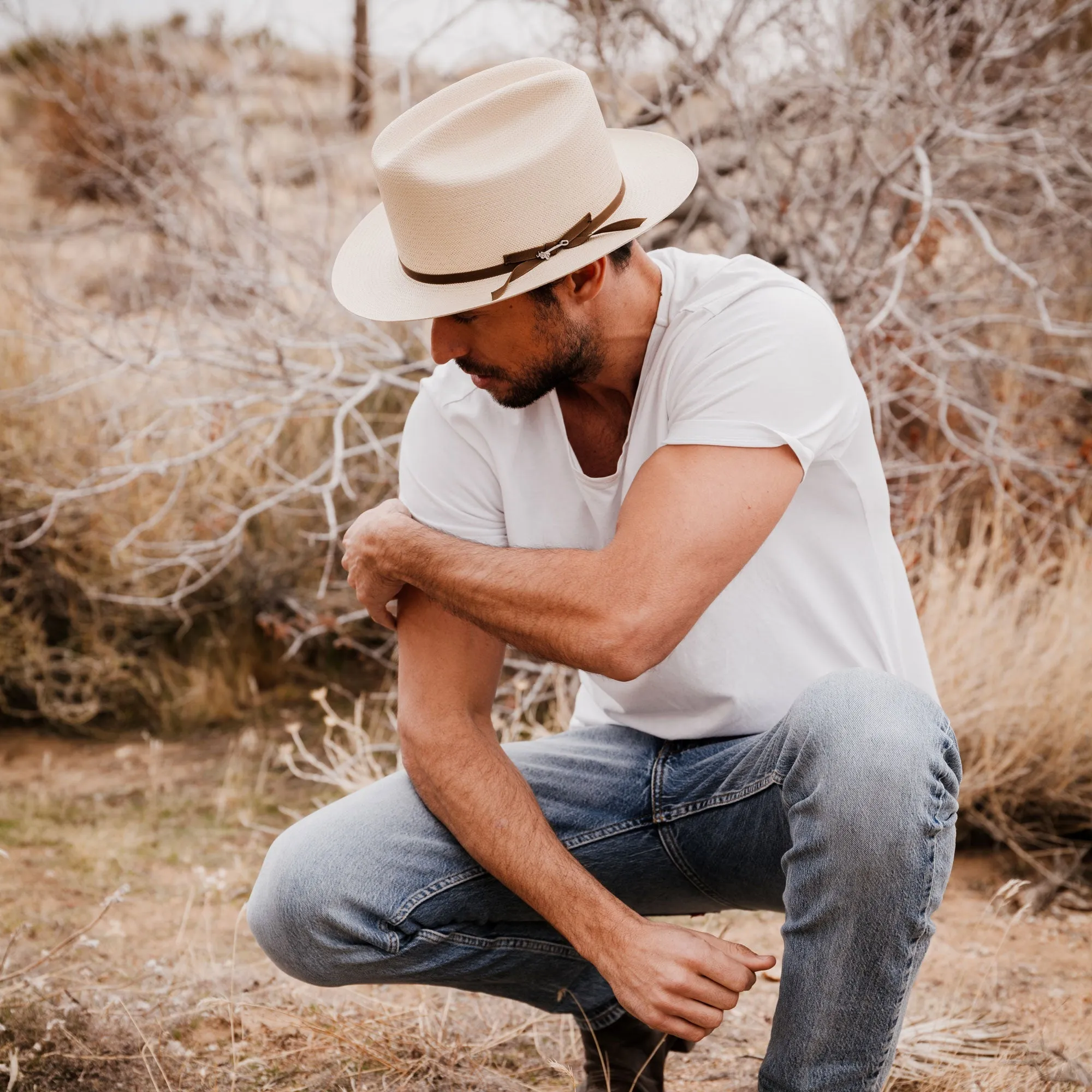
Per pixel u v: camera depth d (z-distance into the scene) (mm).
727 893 1762
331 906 1644
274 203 4781
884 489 1760
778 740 1588
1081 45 4746
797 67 3965
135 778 3465
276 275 4188
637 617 1508
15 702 3910
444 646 1731
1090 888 2820
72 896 2721
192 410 4012
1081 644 3150
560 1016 2213
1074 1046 2109
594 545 1771
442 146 1562
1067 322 4230
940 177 3885
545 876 1606
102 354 3766
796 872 1486
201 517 3916
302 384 3646
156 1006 2176
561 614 1543
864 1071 1480
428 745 1694
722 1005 1505
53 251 5395
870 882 1421
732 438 1542
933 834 1430
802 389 1573
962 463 3668
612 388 1714
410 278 1643
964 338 4203
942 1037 2115
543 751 1847
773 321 1598
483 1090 1985
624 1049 1841
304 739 3693
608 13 3736
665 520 1522
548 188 1541
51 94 5008
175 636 4008
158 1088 1962
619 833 1750
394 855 1687
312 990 2309
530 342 1608
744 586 1701
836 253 3846
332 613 4012
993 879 2881
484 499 1797
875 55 4023
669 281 1680
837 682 1525
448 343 1620
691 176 1730
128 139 4801
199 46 4883
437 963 1708
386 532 1725
